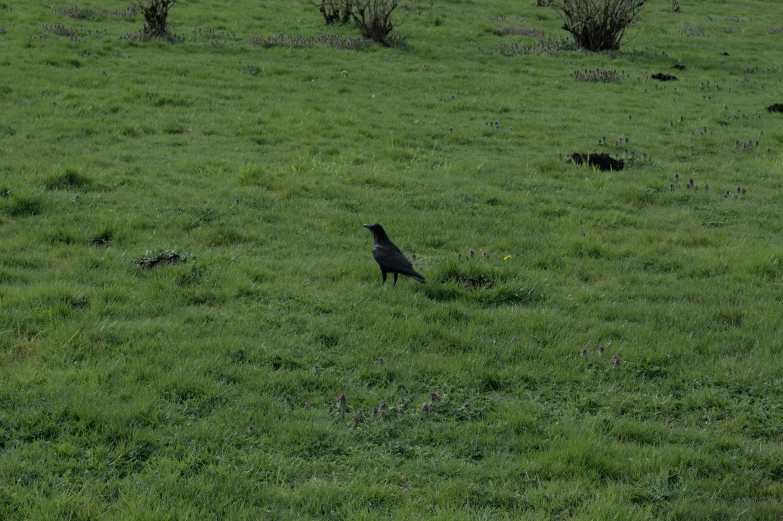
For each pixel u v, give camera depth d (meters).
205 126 18.06
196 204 12.46
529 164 16.56
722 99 24.61
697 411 7.10
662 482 5.89
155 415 6.30
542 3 41.22
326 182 14.28
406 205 13.30
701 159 17.94
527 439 6.41
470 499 5.61
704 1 49.50
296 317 8.55
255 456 5.90
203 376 7.06
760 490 5.88
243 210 12.38
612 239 12.19
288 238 11.36
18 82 19.97
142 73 22.73
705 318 9.18
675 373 7.76
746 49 34.53
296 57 26.81
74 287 8.87
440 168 15.90
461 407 6.87
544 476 5.94
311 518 5.28
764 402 7.29
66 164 14.13
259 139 17.30
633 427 6.69
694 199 14.58
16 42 24.67
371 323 8.52
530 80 25.89
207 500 5.29
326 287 9.56
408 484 5.75
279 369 7.38
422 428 6.50
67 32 26.78
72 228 10.85
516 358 7.92
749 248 11.85
